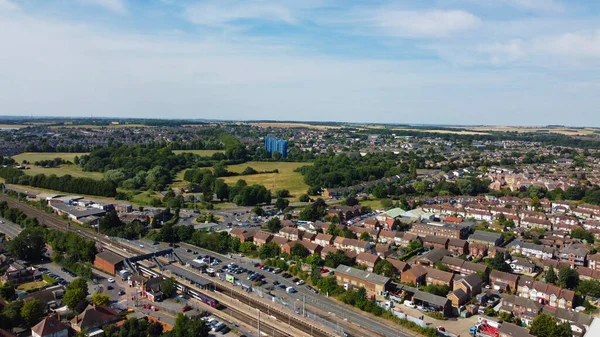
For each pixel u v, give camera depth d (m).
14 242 185.50
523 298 145.25
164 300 152.25
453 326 136.38
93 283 165.62
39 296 143.75
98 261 184.12
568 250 199.25
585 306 148.88
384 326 134.62
